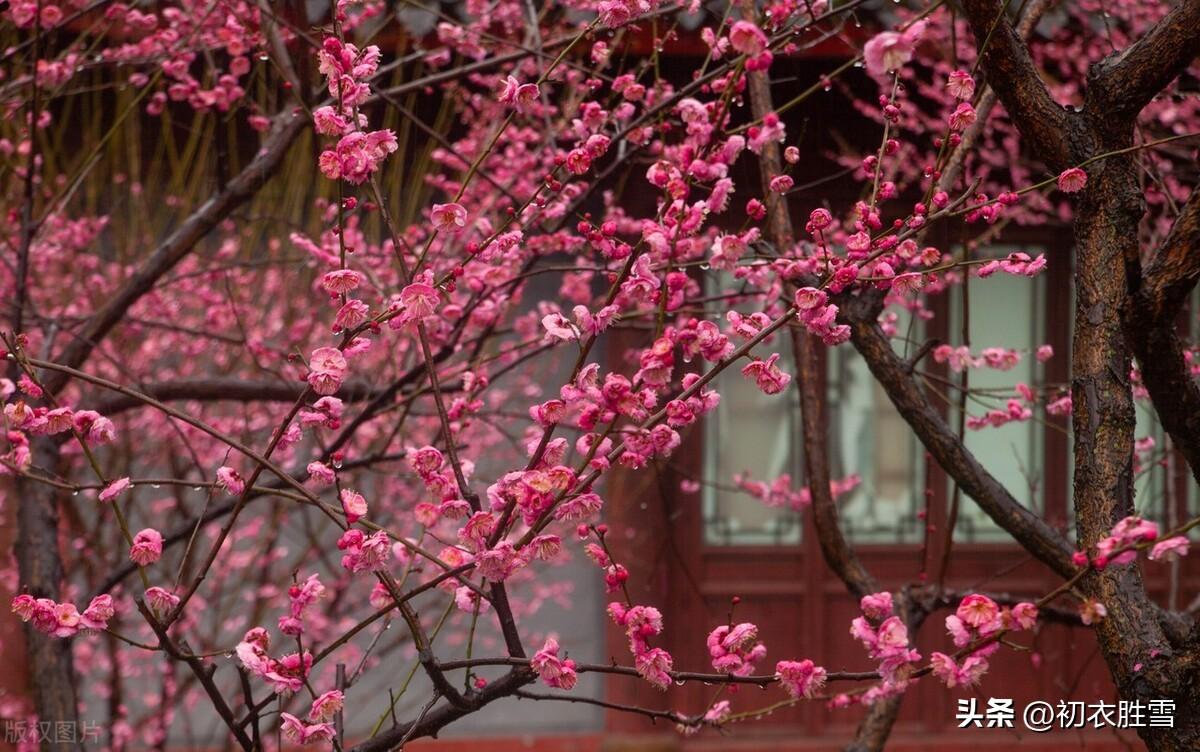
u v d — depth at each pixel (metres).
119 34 4.32
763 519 6.48
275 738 5.54
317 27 1.94
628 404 1.57
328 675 5.89
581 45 3.79
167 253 3.39
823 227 1.84
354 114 1.84
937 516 6.50
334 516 1.76
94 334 3.40
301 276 5.88
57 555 3.20
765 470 6.48
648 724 6.37
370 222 5.47
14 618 5.92
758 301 3.36
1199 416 1.73
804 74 5.53
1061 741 6.44
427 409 5.82
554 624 6.47
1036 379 6.35
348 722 6.34
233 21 3.30
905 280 1.86
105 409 3.48
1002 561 6.51
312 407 1.81
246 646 1.67
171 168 6.11
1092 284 1.91
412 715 6.39
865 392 6.52
